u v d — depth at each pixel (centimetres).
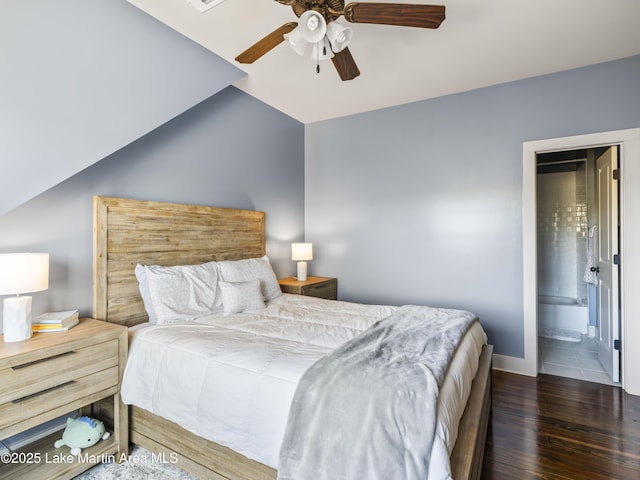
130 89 210
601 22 217
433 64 273
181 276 241
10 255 159
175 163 271
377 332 190
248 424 142
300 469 119
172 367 171
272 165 376
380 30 226
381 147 375
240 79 293
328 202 413
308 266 430
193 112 286
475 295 325
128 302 234
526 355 301
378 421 116
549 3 198
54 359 158
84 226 215
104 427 195
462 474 115
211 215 298
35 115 173
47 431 201
